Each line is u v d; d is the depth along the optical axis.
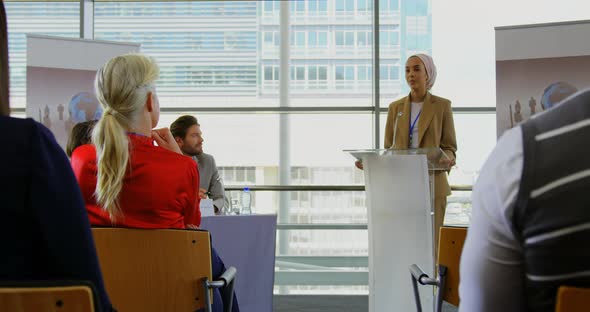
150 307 2.17
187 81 8.30
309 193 8.12
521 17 7.79
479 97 7.82
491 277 0.94
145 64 2.28
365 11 8.21
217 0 8.34
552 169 0.85
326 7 8.27
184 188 2.27
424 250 3.30
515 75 5.84
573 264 0.88
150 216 2.20
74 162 2.28
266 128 8.25
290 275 7.88
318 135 8.22
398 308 3.32
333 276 7.88
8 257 1.12
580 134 0.85
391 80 7.99
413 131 4.91
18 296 1.08
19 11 8.19
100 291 1.18
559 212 0.85
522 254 0.92
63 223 1.13
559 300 0.91
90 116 6.20
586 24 5.72
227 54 8.32
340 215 8.12
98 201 2.13
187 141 4.93
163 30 8.33
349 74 8.20
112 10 8.31
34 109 6.11
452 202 7.71
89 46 6.23
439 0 7.89
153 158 2.23
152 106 2.29
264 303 3.73
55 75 6.14
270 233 3.74
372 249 3.35
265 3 8.30
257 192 8.16
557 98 5.76
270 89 8.28
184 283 2.18
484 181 0.91
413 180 3.30
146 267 2.16
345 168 8.17
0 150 1.09
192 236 2.18
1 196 1.09
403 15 7.95
